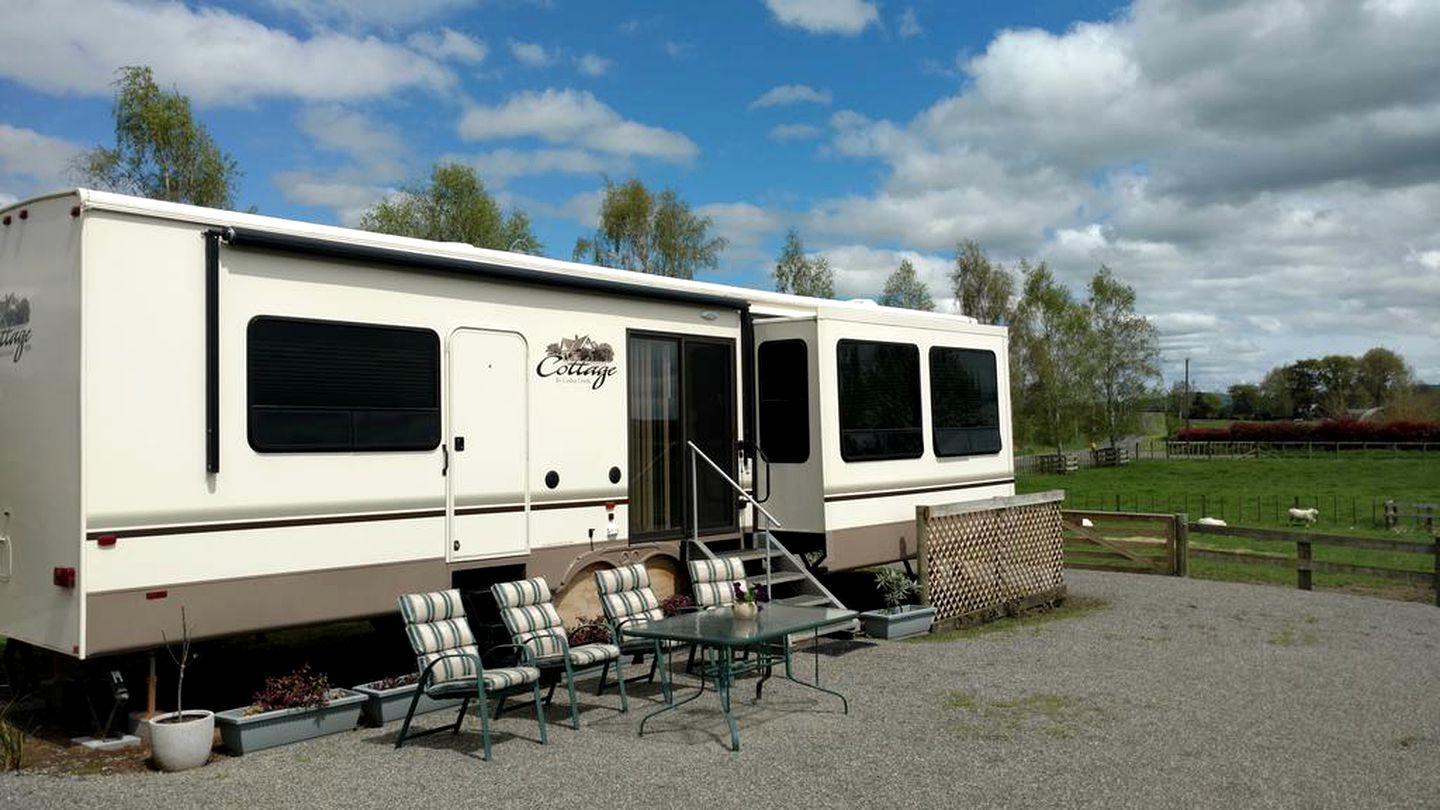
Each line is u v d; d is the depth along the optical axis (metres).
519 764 5.42
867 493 9.66
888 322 10.10
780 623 6.40
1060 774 5.25
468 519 7.10
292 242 6.18
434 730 6.01
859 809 4.72
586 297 8.00
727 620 6.50
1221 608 10.93
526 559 7.48
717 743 5.82
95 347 5.43
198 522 5.77
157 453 5.62
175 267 5.76
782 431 9.48
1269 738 5.93
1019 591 10.52
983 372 11.55
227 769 5.34
